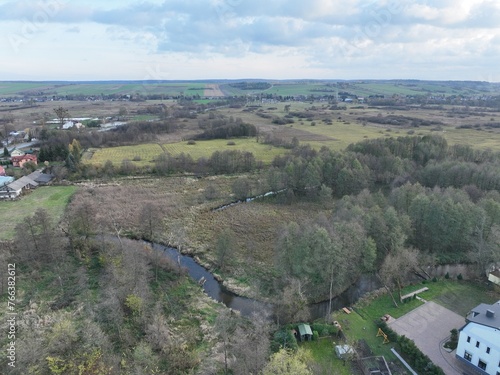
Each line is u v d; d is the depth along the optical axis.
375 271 60.47
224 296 55.84
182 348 42.56
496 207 62.91
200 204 94.88
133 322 46.38
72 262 59.59
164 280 56.97
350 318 48.53
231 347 42.94
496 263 56.56
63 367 35.88
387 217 60.97
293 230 57.44
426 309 49.75
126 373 37.50
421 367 39.06
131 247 63.53
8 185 96.31
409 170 100.31
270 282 58.44
